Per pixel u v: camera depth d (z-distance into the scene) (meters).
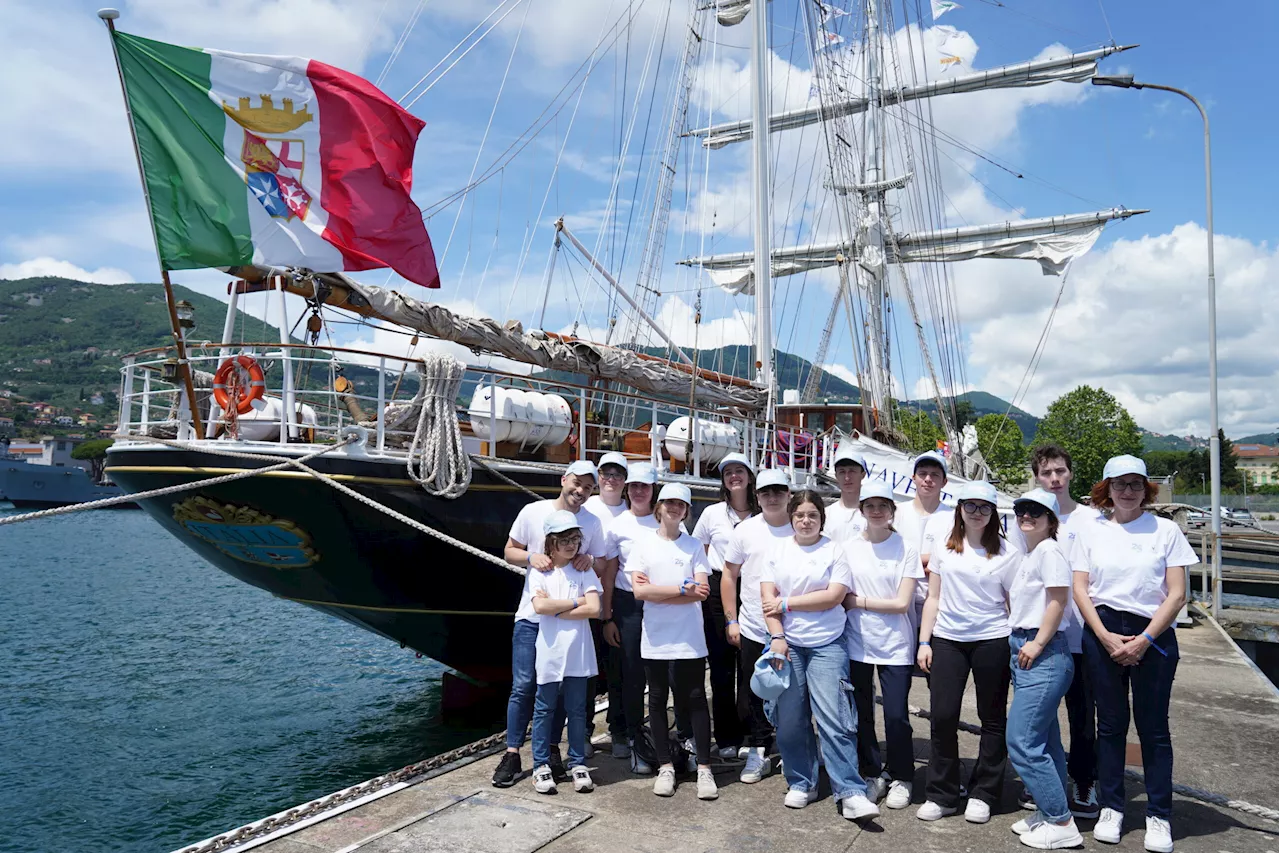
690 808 5.65
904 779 5.78
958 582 5.45
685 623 6.02
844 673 5.68
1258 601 23.08
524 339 10.85
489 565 9.37
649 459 12.12
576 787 5.93
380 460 8.41
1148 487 5.21
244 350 8.80
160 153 8.09
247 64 8.30
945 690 5.45
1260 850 4.99
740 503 7.02
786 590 5.77
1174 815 5.54
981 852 4.98
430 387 8.73
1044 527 5.19
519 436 9.90
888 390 28.50
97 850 8.03
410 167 8.94
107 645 18.61
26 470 83.12
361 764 10.41
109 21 7.79
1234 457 120.31
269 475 8.11
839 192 25.52
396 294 9.56
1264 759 6.73
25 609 23.94
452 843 5.02
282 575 9.24
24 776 10.02
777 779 6.25
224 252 8.23
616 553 6.55
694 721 5.96
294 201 8.45
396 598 9.31
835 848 5.02
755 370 18.00
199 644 18.78
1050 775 5.05
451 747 10.97
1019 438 70.25
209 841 5.00
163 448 8.34
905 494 12.43
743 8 22.48
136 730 11.95
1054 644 5.15
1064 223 31.55
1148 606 5.07
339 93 8.54
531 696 6.21
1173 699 8.61
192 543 9.41
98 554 44.56
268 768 10.30
